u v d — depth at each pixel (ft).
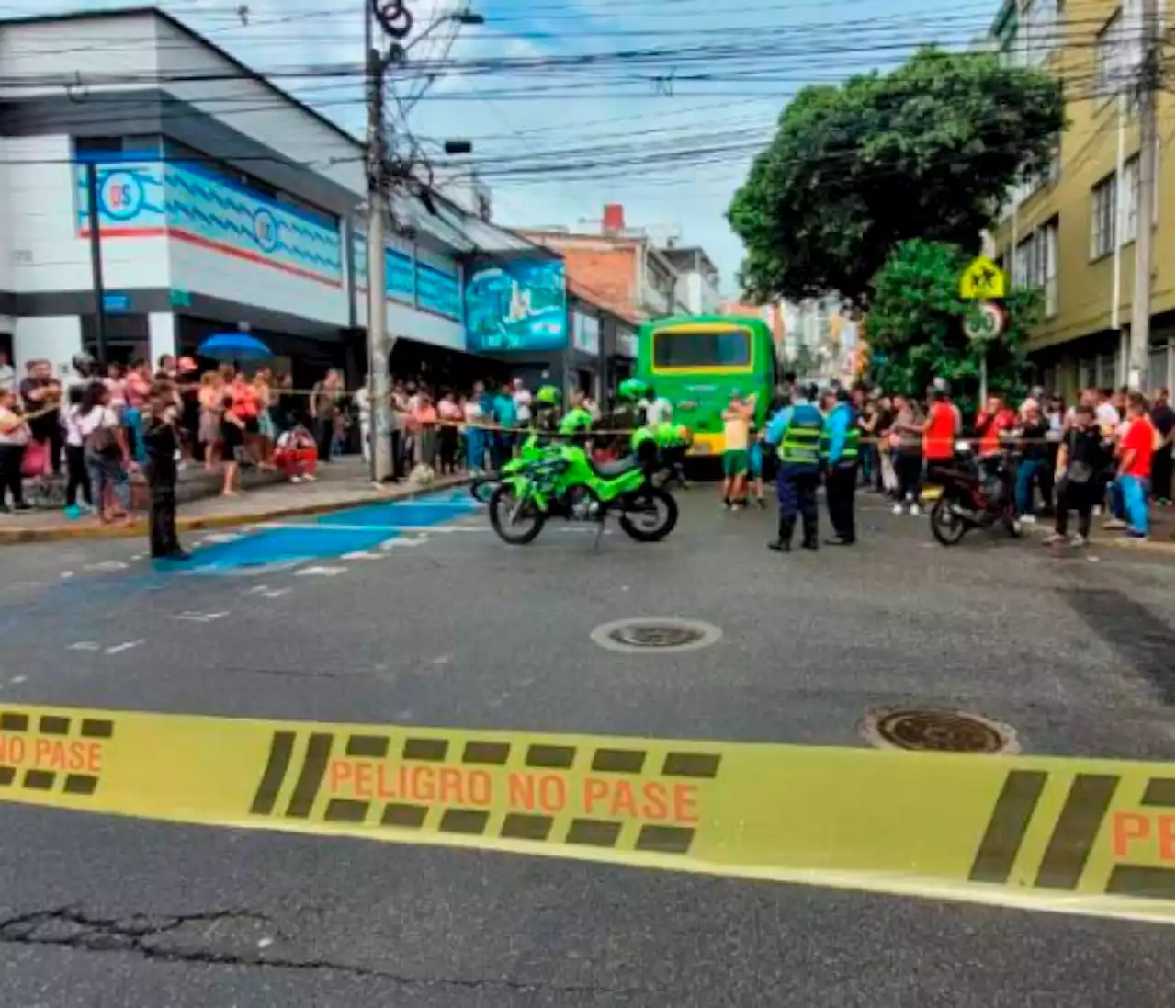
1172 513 45.29
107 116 59.88
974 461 39.52
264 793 13.14
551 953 10.43
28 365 47.73
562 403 102.01
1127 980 9.89
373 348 58.65
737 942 10.59
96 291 55.26
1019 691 18.78
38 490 45.39
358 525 43.34
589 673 19.99
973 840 11.31
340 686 19.25
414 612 25.61
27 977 10.11
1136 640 22.56
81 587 29.19
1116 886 11.01
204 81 62.80
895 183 80.18
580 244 171.94
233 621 24.73
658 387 66.69
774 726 16.81
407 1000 9.66
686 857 11.91
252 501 49.26
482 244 116.26
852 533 37.45
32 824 13.24
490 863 12.22
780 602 26.63
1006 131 74.64
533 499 37.24
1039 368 92.02
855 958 10.28
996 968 10.10
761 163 83.76
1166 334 60.64
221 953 10.48
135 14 59.52
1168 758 15.48
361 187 87.20
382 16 55.26
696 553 34.94
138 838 12.86
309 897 11.53
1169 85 51.70
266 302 72.23
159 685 19.44
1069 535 39.29
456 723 17.03
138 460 46.44
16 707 15.16
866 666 20.42
